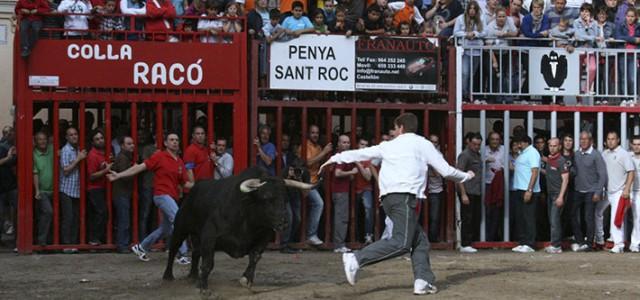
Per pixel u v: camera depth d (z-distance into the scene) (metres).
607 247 16.73
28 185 15.34
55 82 15.41
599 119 17.05
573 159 16.50
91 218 15.83
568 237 17.44
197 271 11.89
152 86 15.66
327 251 16.05
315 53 16.14
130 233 15.91
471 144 16.30
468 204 16.31
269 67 16.02
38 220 15.66
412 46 16.44
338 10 16.47
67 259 14.55
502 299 10.37
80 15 15.43
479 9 16.80
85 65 15.51
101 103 16.39
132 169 13.55
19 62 15.34
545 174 16.52
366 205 16.08
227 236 10.74
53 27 15.64
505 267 13.70
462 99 16.72
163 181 13.65
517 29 17.61
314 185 10.62
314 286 11.55
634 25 17.44
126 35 15.66
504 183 16.77
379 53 16.33
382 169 10.55
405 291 10.95
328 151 15.90
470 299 10.32
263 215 10.45
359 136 16.72
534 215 16.36
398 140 10.55
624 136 17.09
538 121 20.27
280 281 12.23
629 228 17.11
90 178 15.28
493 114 17.61
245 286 11.16
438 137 17.03
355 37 16.27
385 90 16.31
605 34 17.52
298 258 14.89
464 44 16.70
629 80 17.20
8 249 16.08
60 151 15.47
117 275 12.76
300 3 16.34
